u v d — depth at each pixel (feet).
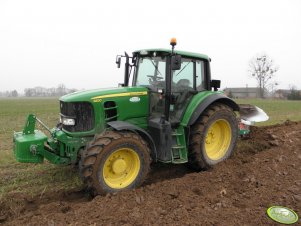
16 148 16.49
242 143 24.57
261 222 12.60
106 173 15.81
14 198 16.06
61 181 18.57
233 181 16.88
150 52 18.57
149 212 13.35
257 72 212.84
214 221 12.59
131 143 15.84
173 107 18.48
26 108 92.94
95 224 12.37
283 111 65.36
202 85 20.48
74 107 16.81
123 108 17.67
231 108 21.84
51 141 17.25
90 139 17.15
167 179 19.11
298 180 16.49
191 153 19.03
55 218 12.96
